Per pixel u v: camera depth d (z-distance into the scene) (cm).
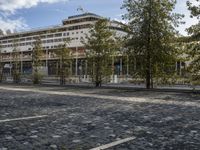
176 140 714
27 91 2508
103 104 1531
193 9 2392
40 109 1288
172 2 2886
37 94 2173
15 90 2628
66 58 4450
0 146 629
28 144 651
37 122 942
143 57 2942
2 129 811
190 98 1961
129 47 2975
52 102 1600
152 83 3034
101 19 3659
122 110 1292
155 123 959
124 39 3033
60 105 1459
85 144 657
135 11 2934
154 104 1563
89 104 1524
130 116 1109
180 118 1075
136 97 1998
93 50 3666
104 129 839
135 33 2955
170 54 2841
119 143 671
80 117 1066
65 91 2583
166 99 1867
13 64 5644
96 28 3634
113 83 4909
